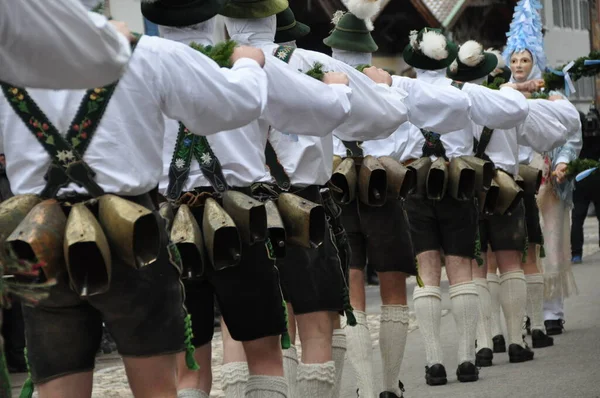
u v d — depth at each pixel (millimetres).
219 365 24000
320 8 51344
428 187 20562
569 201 27078
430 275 21094
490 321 23359
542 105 22953
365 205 17984
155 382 10781
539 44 26656
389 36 57812
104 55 9227
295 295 14789
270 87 13125
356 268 18359
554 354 23844
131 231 10117
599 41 106500
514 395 19234
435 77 21641
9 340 24031
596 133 39250
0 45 8922
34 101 10586
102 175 10570
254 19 15578
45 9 8875
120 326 10609
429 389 20531
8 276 9625
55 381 10734
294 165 14922
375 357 24219
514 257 23234
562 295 26750
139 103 10703
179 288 10859
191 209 13398
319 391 14805
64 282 10461
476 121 20875
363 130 16266
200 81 11031
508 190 22062
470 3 60625
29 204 10586
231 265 12773
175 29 13844
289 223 14125
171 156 13453
